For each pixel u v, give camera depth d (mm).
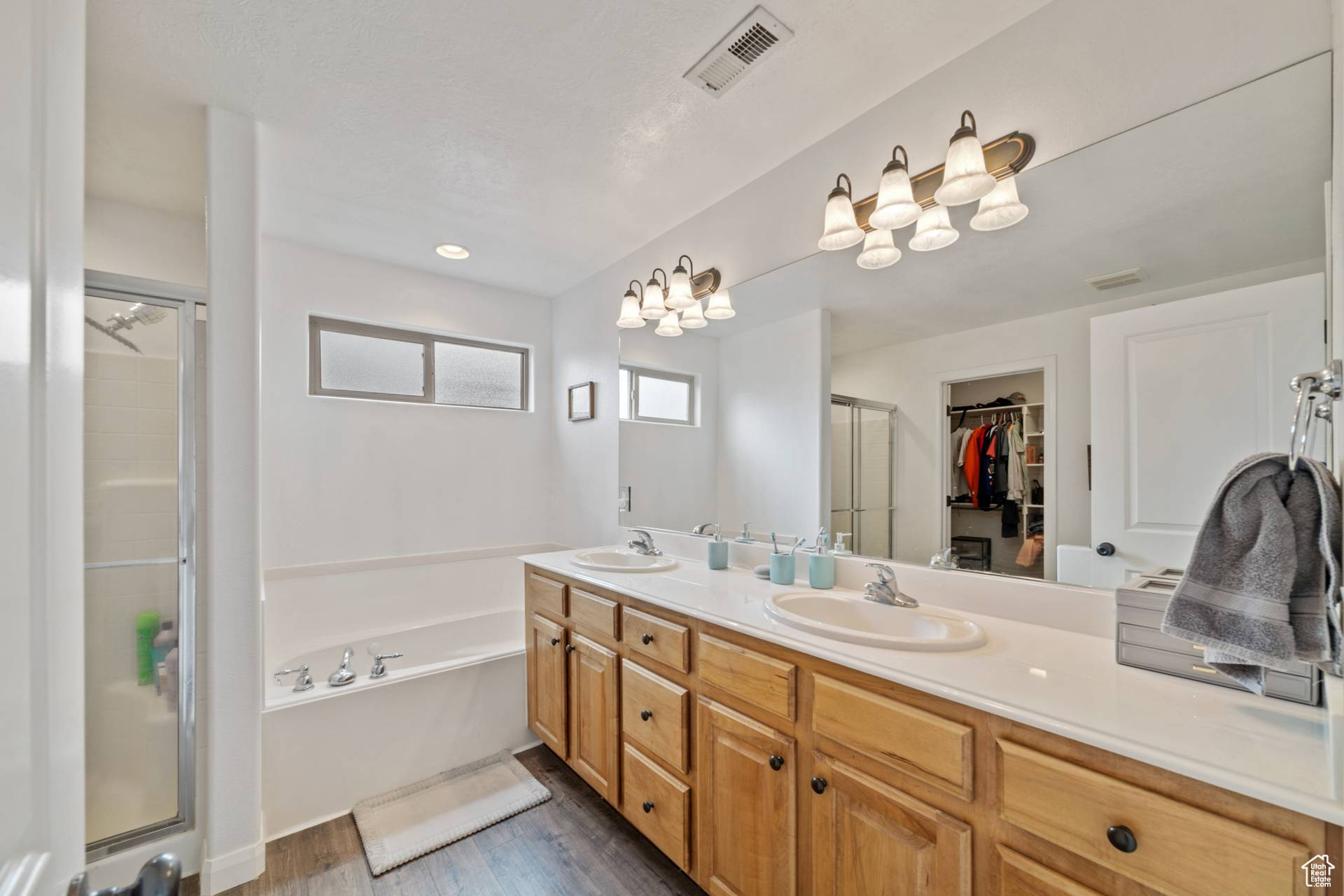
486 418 3268
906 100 1604
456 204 2307
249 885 1663
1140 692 983
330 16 1342
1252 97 1085
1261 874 713
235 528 1692
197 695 1780
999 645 1229
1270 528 832
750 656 1381
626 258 2840
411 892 1641
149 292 1798
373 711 2098
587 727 2016
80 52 487
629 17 1353
